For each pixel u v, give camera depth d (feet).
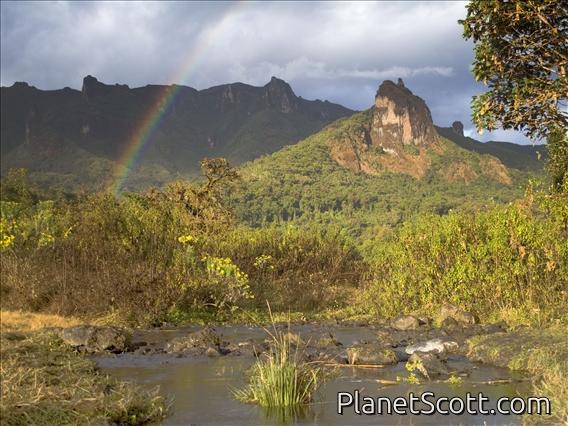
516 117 28.25
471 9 27.78
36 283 44.75
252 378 23.39
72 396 20.34
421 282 45.09
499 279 40.93
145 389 23.03
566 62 27.45
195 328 41.19
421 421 18.67
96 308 42.55
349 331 39.27
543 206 38.22
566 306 37.78
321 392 22.43
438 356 28.14
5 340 30.48
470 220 45.91
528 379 23.88
